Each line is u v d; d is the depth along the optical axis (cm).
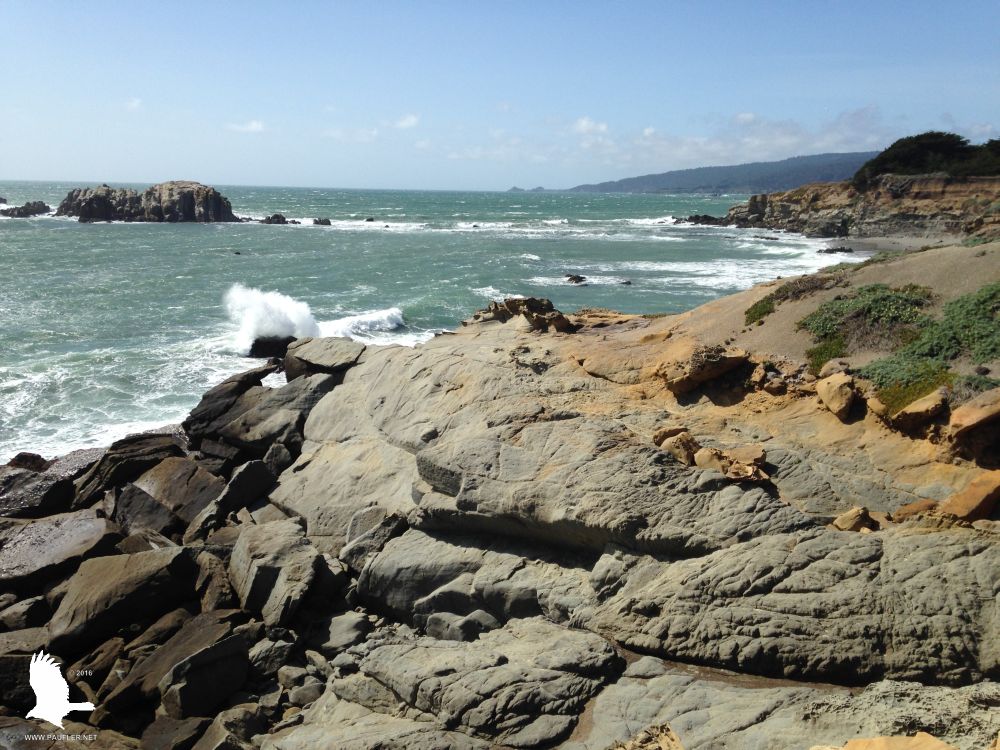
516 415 1603
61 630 1350
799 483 1341
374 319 3712
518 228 10925
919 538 1072
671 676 1038
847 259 6450
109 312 3962
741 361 1739
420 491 1548
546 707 1013
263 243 7850
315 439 2055
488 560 1379
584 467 1353
